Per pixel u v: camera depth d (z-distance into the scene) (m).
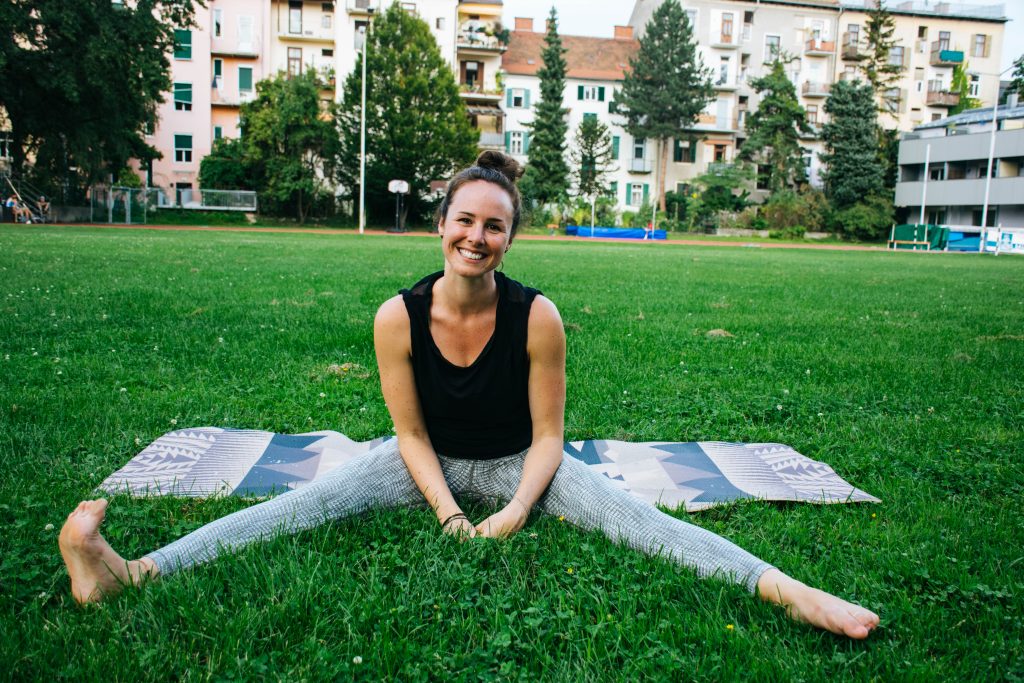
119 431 3.73
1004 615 2.16
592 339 6.73
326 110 42.38
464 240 2.29
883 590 2.28
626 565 2.32
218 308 7.75
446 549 2.34
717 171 50.38
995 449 3.84
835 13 54.72
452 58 47.41
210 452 3.43
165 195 40.91
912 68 56.31
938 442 3.95
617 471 3.38
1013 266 22.78
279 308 7.95
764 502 3.04
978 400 4.86
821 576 2.40
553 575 2.25
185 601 2.02
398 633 1.97
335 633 1.97
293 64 45.19
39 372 4.76
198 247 18.02
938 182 47.97
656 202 51.50
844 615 1.98
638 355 6.03
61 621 1.97
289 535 2.40
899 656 1.95
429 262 15.27
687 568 2.26
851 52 54.59
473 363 2.48
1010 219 45.72
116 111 32.31
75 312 7.11
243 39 43.91
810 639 1.99
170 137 43.25
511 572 2.26
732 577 2.19
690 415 4.40
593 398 4.63
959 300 11.34
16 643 1.88
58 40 28.80
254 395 4.54
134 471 3.17
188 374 4.94
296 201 42.16
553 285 11.62
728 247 34.91
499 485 2.69
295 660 1.84
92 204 35.56
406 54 39.97
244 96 44.38
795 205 48.81
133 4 32.97
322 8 44.88
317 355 5.72
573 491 2.55
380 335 2.51
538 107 47.31
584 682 1.79
